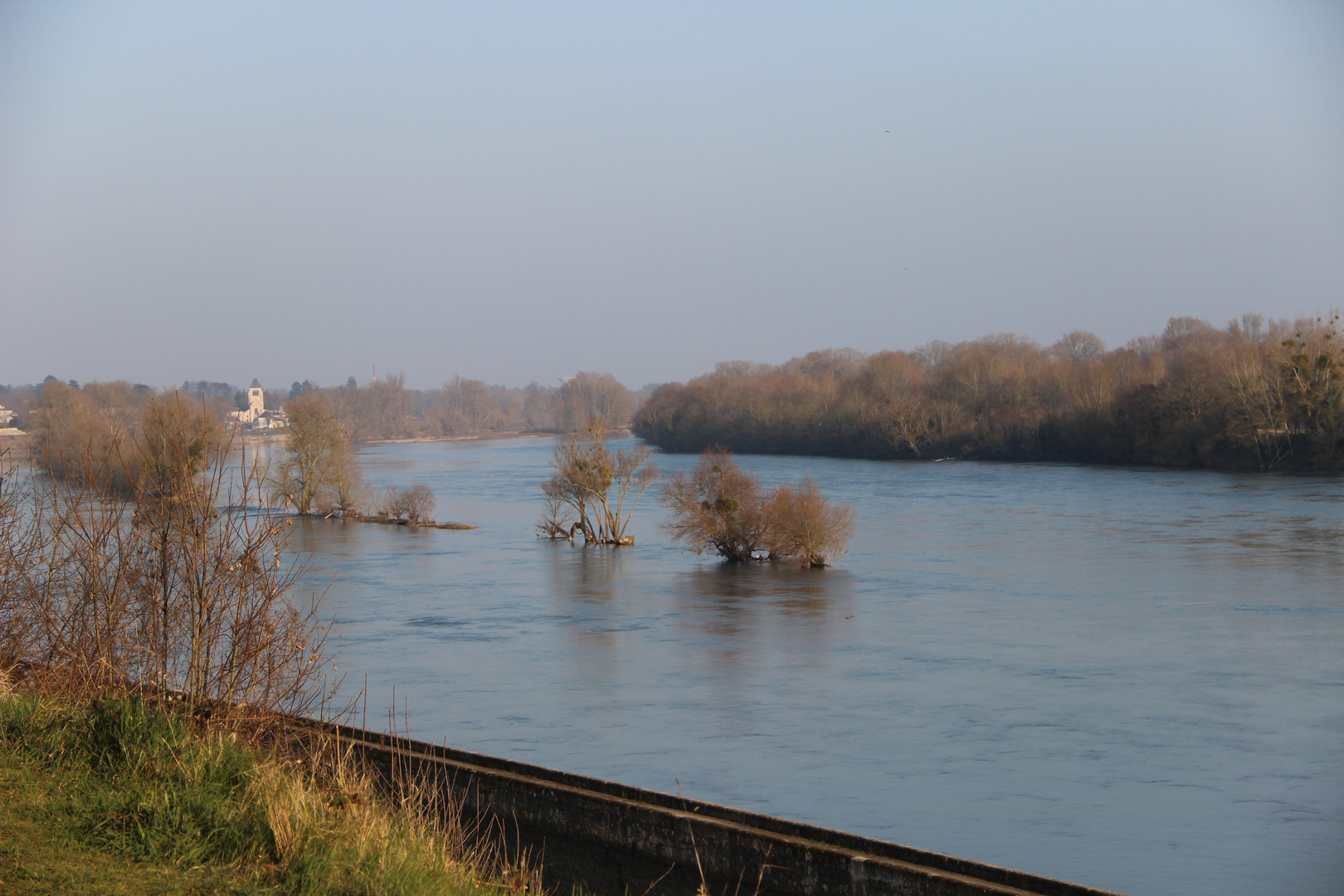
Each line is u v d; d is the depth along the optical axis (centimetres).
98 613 1055
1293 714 3228
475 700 3519
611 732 3172
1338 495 8200
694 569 6381
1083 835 2400
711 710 3403
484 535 8025
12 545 1188
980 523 7719
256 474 1075
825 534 6347
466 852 907
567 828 915
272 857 784
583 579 6022
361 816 842
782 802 2612
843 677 3794
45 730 959
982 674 3800
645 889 867
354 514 9025
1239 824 2439
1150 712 3294
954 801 2612
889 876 759
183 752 902
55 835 771
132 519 1052
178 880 720
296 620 1077
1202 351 14412
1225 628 4350
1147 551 6259
